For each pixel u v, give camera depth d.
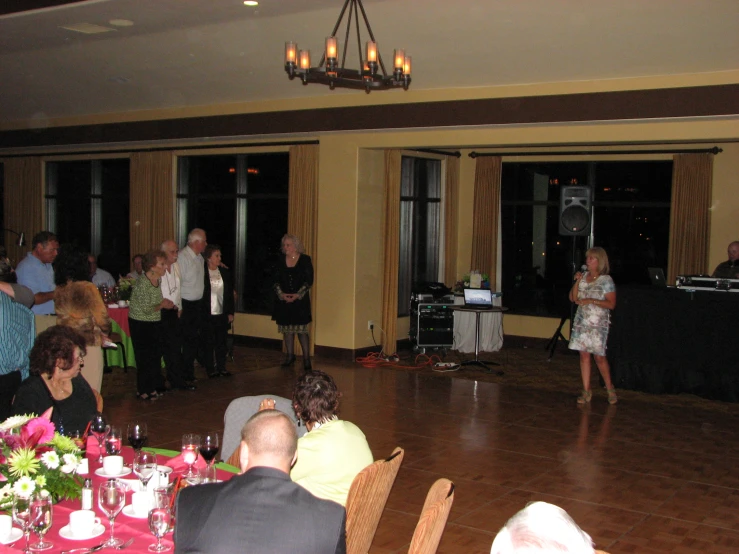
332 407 3.23
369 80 5.53
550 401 7.85
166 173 11.86
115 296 8.86
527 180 11.48
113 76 9.70
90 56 8.80
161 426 6.52
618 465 5.73
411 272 11.02
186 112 10.95
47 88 10.59
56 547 2.37
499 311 9.77
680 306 8.06
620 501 4.96
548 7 6.42
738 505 4.93
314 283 10.18
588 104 7.99
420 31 7.16
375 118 9.34
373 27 7.14
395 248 10.11
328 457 3.00
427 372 9.38
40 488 2.34
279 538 2.02
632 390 8.40
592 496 5.04
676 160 10.12
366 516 2.88
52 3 6.19
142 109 11.34
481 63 7.89
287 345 9.57
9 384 4.36
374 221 10.12
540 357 10.62
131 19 7.09
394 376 9.05
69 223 13.60
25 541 2.41
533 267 11.52
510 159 11.42
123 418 6.76
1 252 6.41
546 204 11.32
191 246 8.16
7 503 2.36
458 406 7.55
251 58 8.46
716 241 10.07
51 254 6.33
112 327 8.77
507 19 6.74
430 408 7.44
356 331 9.98
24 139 12.93
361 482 2.79
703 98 7.40
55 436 2.53
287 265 9.34
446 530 4.39
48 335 3.54
